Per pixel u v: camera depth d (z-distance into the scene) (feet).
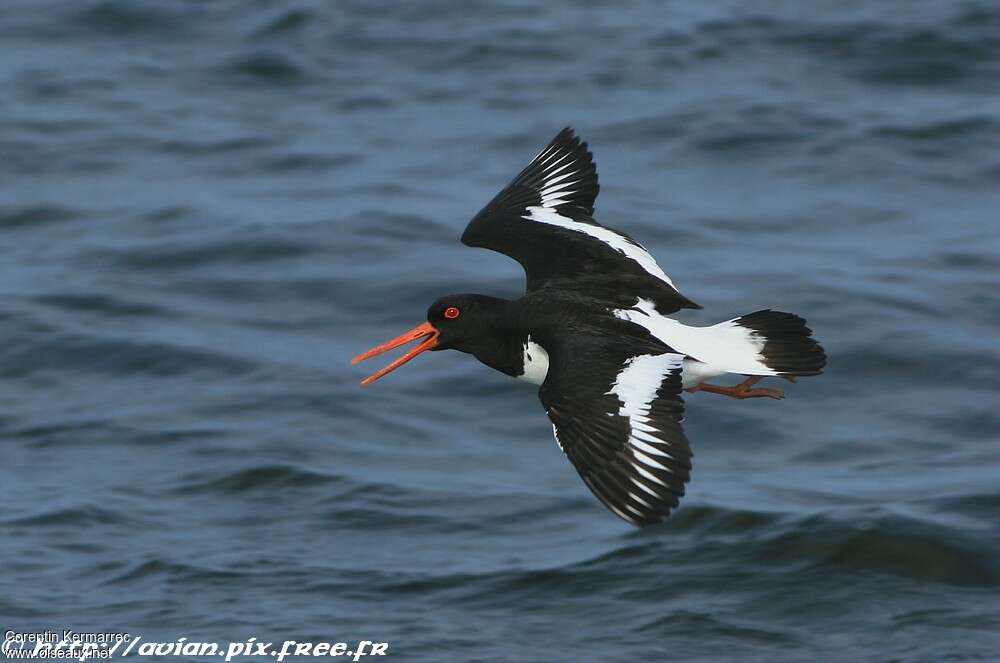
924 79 83.71
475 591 42.04
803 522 44.16
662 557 43.42
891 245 66.69
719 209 70.74
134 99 87.51
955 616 40.11
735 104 81.46
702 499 46.50
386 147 80.18
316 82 88.99
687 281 63.26
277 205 72.79
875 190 72.54
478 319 37.01
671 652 38.75
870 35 88.17
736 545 43.70
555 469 50.60
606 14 96.02
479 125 82.07
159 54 93.61
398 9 97.66
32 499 47.91
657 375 32.50
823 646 38.93
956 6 90.53
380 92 87.30
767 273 63.72
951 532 43.52
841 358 56.90
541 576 42.68
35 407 55.21
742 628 39.75
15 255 68.49
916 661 38.09
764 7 94.02
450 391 55.88
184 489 48.80
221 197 74.33
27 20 98.58
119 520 46.57
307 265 66.18
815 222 69.46
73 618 40.78
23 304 62.59
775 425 52.90
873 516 44.16
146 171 78.23
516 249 38.32
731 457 51.13
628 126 80.07
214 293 64.28
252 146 81.00
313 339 60.29
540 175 40.22
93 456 51.26
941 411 53.47
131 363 58.23
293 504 47.75
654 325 34.96
